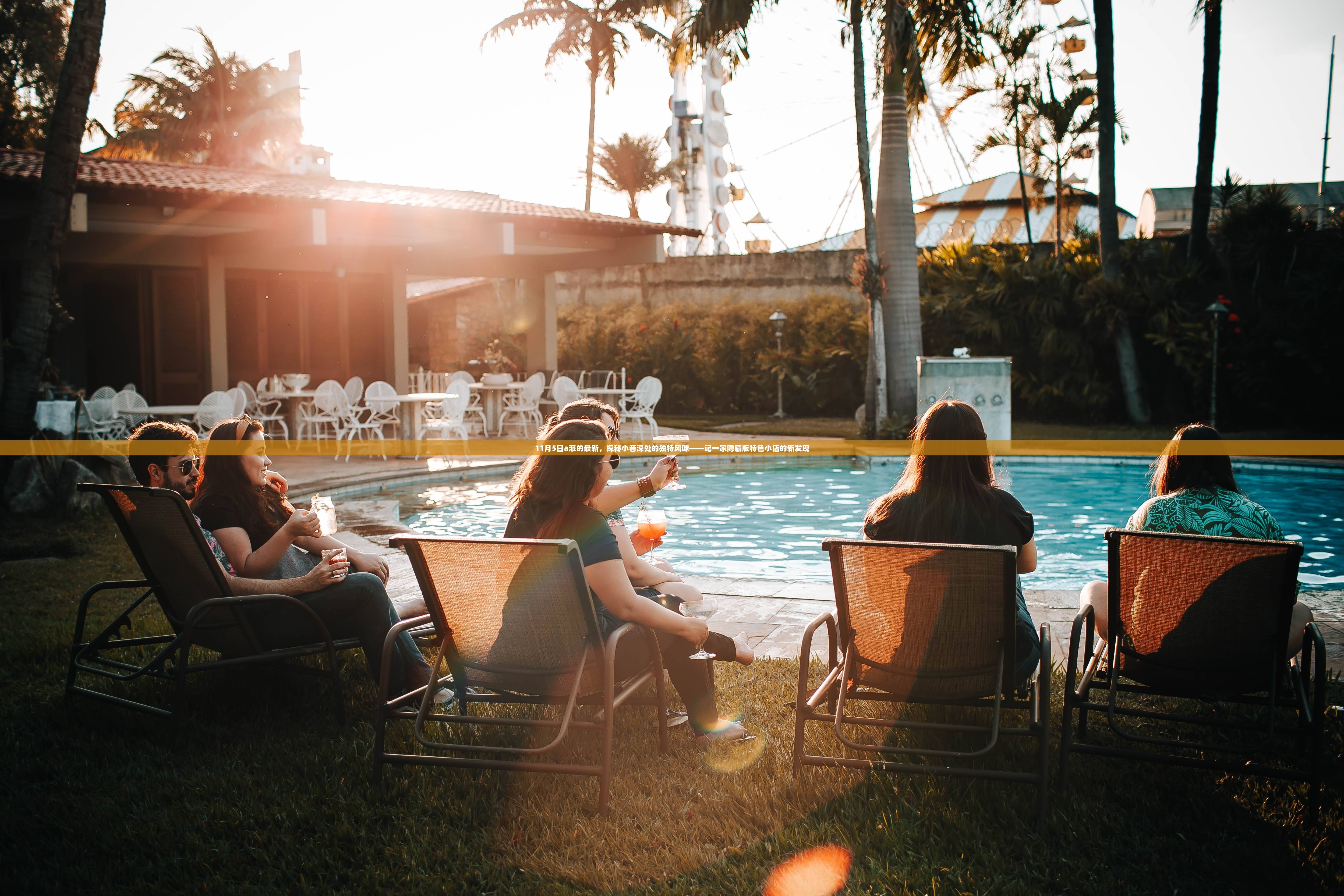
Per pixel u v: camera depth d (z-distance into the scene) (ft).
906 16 42.52
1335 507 29.84
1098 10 49.32
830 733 10.30
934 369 42.19
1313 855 7.63
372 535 22.97
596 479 9.39
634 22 69.56
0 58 72.08
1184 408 51.72
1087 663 10.12
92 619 14.84
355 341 51.01
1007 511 9.32
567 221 44.04
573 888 7.35
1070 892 7.22
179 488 11.73
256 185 41.81
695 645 9.84
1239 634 8.66
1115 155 50.65
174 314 45.27
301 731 10.41
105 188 33.88
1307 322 47.06
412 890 7.29
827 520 28.66
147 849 7.90
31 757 9.67
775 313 62.18
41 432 27.86
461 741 10.10
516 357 64.69
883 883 7.30
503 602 8.89
